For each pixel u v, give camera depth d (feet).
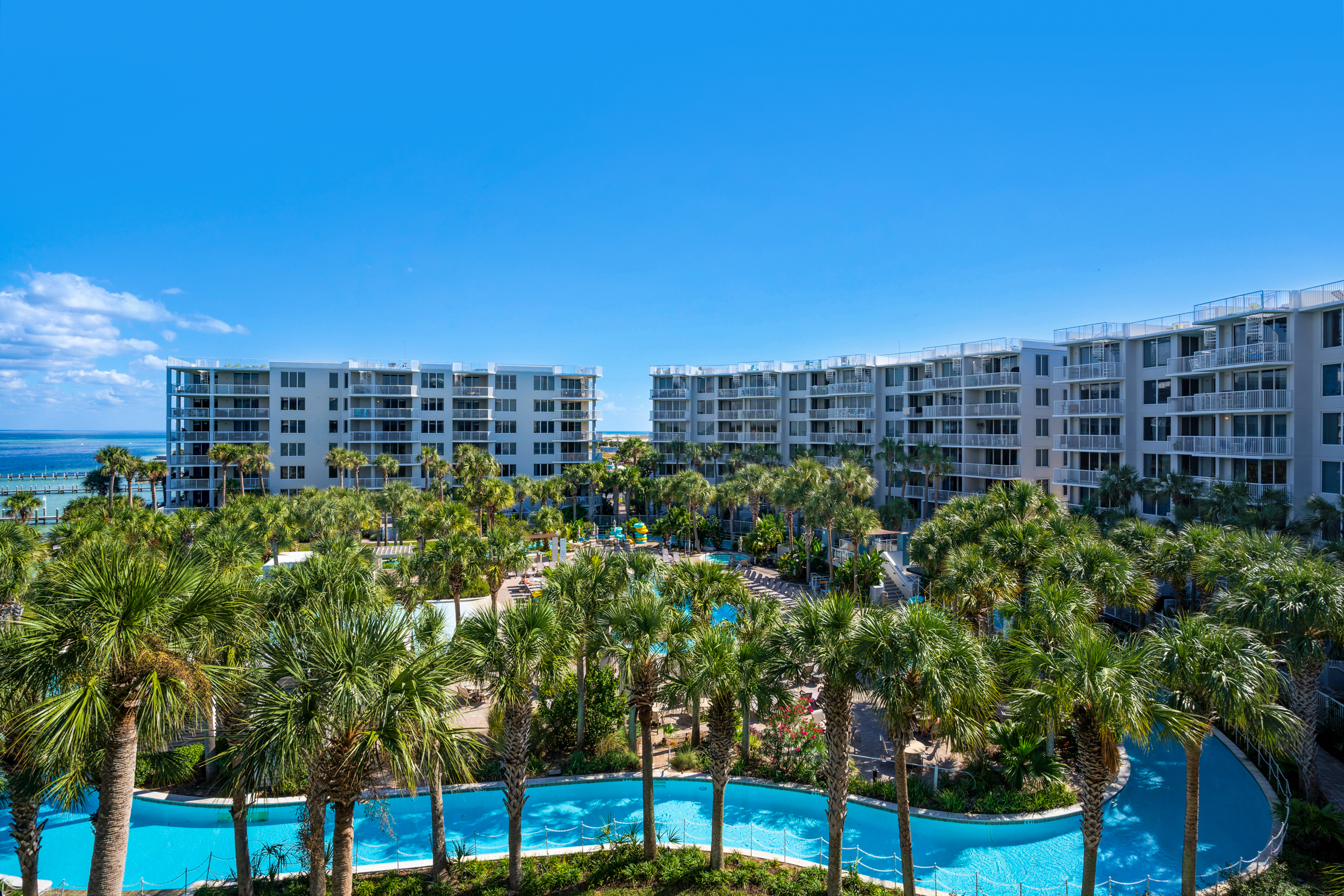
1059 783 74.84
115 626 37.09
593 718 86.33
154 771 75.87
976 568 87.92
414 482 267.18
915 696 50.70
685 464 298.56
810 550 169.37
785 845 69.31
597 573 82.43
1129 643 55.98
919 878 63.98
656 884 60.80
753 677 59.36
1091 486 176.24
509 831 59.77
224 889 58.49
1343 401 122.11
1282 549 83.10
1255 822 70.49
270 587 67.87
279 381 256.73
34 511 241.35
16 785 44.62
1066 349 196.24
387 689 42.96
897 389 242.99
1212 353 142.82
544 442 297.12
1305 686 68.59
